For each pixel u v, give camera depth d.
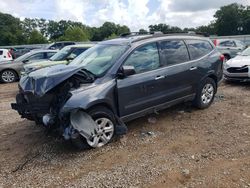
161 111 7.14
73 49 11.17
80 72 5.26
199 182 4.06
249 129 5.89
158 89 6.05
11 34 73.06
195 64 6.85
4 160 4.99
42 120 5.24
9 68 14.06
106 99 5.19
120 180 4.20
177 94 6.47
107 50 6.02
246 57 10.89
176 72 6.38
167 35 6.59
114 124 5.41
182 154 4.90
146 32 7.12
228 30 78.38
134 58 5.76
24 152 5.26
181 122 6.41
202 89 7.11
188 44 6.91
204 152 4.94
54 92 5.09
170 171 4.37
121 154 4.98
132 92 5.60
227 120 6.46
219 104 7.76
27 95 5.29
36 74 5.34
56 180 4.30
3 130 6.43
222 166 4.46
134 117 5.79
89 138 5.07
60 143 5.53
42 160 4.92
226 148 5.05
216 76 7.43
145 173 4.36
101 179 4.26
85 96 4.95
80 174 4.43
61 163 4.78
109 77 5.38
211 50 7.48
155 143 5.38
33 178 4.39
